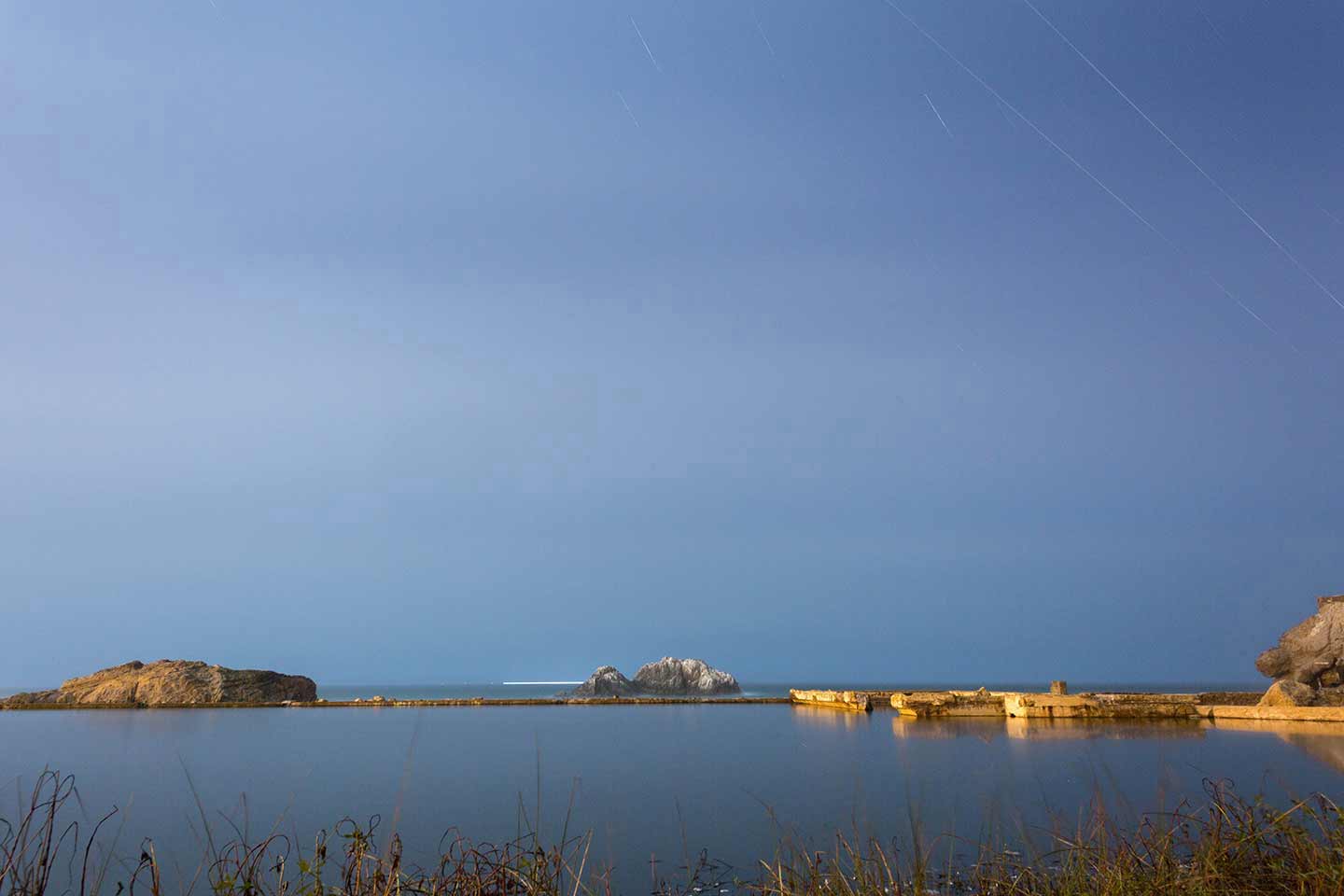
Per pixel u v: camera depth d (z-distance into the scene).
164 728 57.84
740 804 23.94
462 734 52.00
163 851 18.28
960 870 13.92
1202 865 10.76
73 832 20.61
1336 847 10.46
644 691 117.38
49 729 57.44
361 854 10.58
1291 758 29.62
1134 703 48.22
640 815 22.52
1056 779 25.64
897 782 26.67
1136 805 20.48
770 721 58.66
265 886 13.74
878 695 70.50
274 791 28.33
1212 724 44.06
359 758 38.69
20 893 9.12
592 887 14.61
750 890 14.12
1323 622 48.78
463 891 10.86
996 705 52.47
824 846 17.67
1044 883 11.48
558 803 24.97
